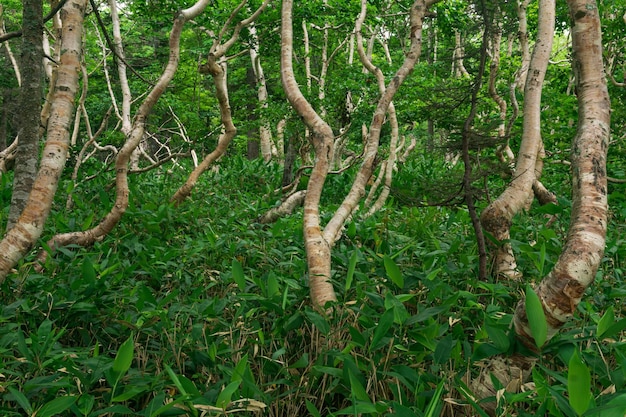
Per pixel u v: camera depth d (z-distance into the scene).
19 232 3.20
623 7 8.84
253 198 8.93
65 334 3.29
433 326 2.63
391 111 7.08
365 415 2.25
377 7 9.85
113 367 2.29
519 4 7.61
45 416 2.04
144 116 5.33
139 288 3.65
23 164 4.87
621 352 2.51
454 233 5.76
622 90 8.84
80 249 4.89
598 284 3.73
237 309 3.31
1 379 2.59
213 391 2.42
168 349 3.02
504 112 6.70
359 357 2.76
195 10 5.51
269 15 9.01
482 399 2.34
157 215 5.68
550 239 4.34
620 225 6.24
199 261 4.52
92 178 8.18
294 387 2.60
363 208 6.86
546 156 8.70
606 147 2.51
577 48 2.64
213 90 16.88
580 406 1.85
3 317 2.94
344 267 4.07
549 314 2.31
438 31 13.00
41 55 5.02
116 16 10.26
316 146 3.86
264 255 4.66
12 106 15.16
